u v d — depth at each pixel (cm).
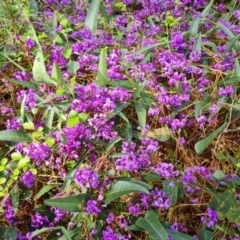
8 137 61
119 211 60
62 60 74
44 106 65
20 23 84
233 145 70
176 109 67
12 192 61
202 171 61
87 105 60
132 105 68
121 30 87
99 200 56
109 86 69
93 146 61
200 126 66
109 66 72
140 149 61
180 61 72
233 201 59
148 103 66
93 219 59
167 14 89
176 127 65
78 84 69
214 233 60
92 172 56
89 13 83
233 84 72
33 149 59
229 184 62
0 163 62
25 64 77
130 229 57
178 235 57
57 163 62
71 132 59
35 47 76
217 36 87
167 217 61
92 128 61
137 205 58
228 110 70
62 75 66
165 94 67
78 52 75
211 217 58
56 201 54
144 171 61
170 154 66
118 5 92
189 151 68
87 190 59
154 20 92
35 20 86
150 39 80
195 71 71
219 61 75
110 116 61
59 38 77
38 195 62
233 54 76
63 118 62
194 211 63
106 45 79
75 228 57
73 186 60
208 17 92
